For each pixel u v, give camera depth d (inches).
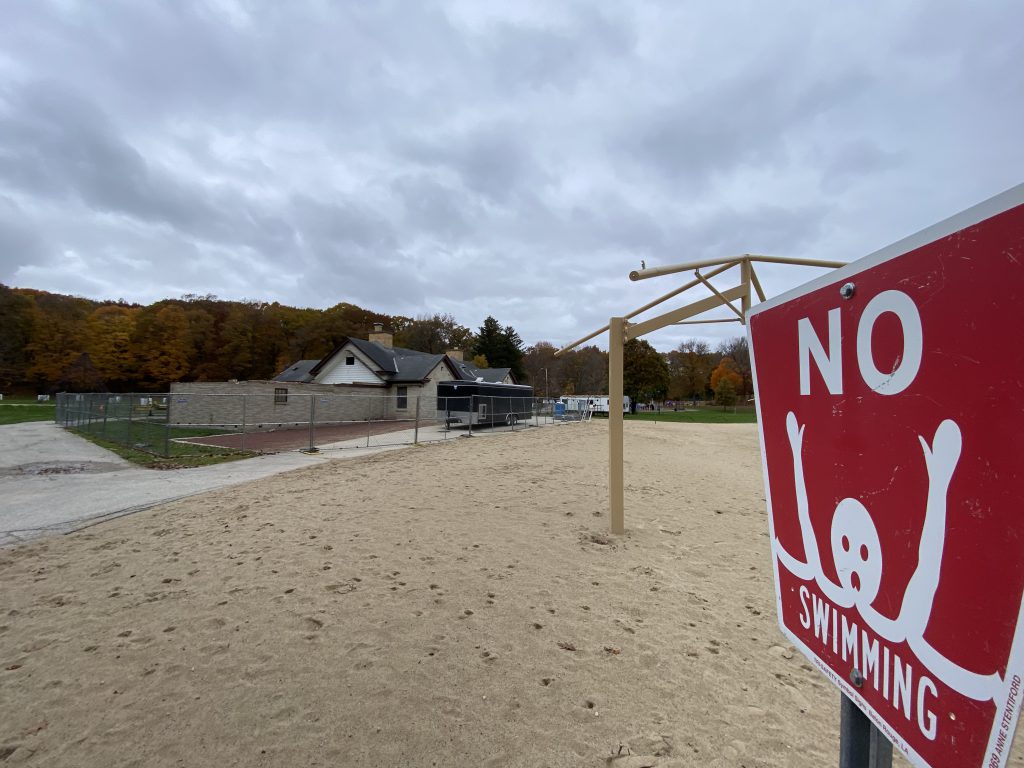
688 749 90.7
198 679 106.6
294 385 943.0
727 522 262.7
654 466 461.1
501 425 928.3
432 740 90.4
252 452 495.2
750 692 109.8
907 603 29.6
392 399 1117.7
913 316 28.5
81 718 94.3
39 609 137.9
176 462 423.8
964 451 25.4
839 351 35.1
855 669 34.6
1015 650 22.4
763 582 177.8
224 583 155.1
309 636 124.4
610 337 225.8
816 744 93.7
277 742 89.0
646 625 138.3
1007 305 22.6
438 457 454.0
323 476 343.9
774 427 43.9
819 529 38.2
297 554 180.1
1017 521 22.3
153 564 171.0
